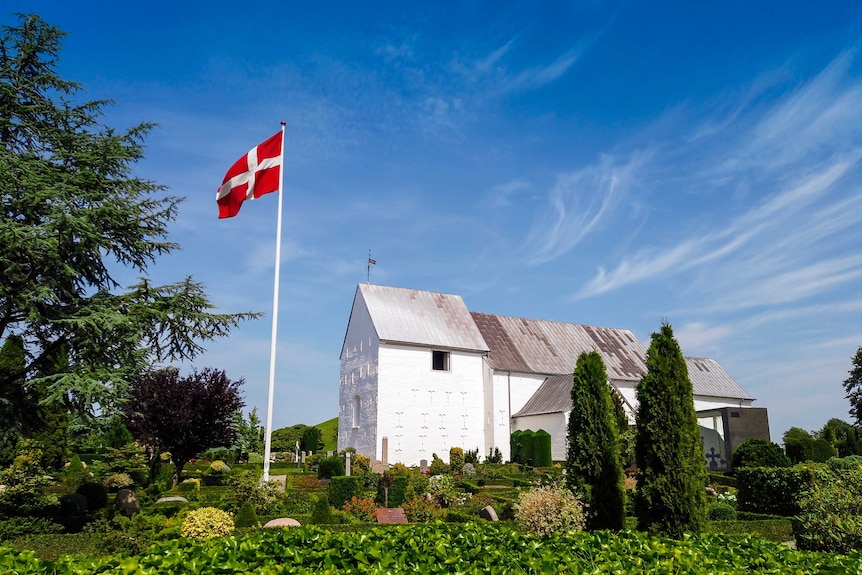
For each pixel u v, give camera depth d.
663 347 11.69
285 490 22.78
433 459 40.34
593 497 12.85
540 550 8.13
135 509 19.22
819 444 32.25
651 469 11.29
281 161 23.00
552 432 40.59
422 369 41.84
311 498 21.81
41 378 16.55
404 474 29.17
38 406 18.11
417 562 7.44
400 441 40.06
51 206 17.55
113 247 18.91
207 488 27.25
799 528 11.89
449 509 20.86
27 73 19.83
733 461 32.31
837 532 10.97
